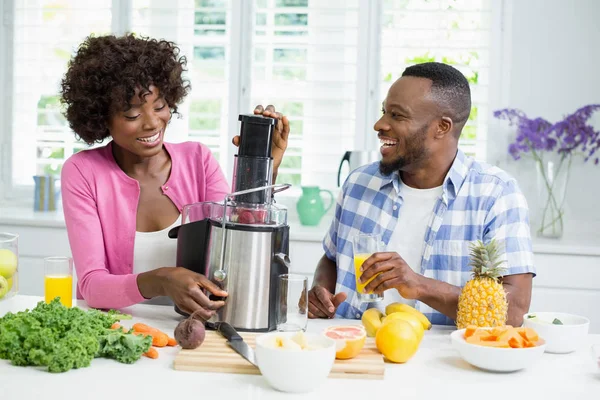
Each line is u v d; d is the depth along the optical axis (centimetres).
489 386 120
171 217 186
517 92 320
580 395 116
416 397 114
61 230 305
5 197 351
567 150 312
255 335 146
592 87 316
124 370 124
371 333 148
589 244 287
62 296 162
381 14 319
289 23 327
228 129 331
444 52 320
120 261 181
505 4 315
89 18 341
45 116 347
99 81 169
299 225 314
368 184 195
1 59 346
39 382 116
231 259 150
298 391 115
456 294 161
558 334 140
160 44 175
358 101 323
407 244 186
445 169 183
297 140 328
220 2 329
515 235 176
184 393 113
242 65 329
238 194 150
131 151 176
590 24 314
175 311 164
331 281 201
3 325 125
